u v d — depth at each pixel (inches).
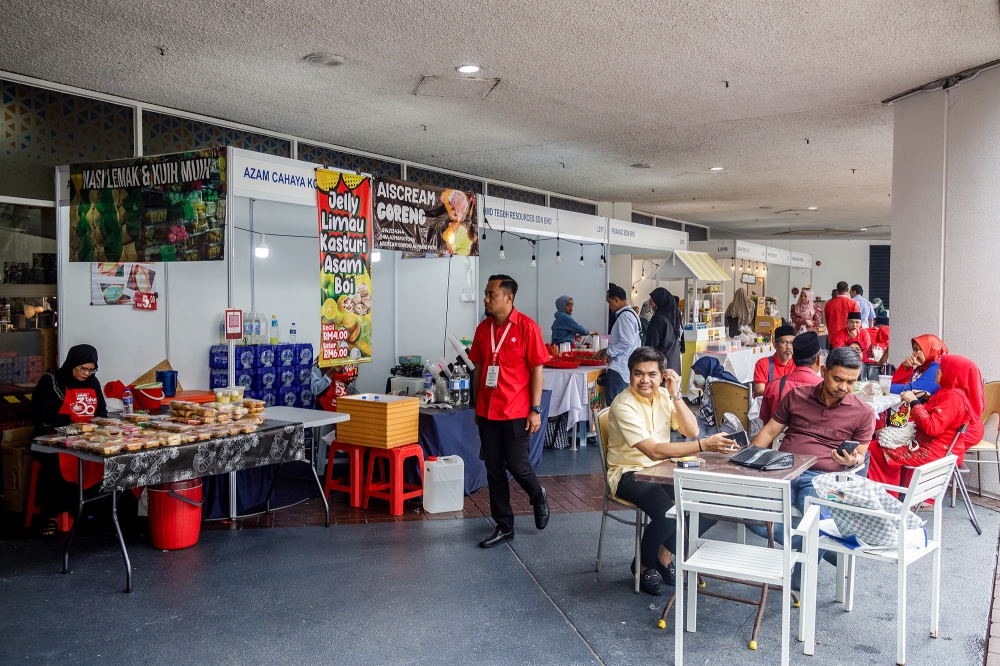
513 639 137.2
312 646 134.0
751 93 259.0
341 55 218.1
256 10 184.4
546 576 168.2
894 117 264.7
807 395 160.7
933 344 215.3
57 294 238.8
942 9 185.2
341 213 218.1
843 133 319.0
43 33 199.0
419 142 335.0
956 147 239.1
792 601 151.9
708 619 146.1
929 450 191.0
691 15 189.0
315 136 322.3
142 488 203.6
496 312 187.6
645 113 285.6
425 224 247.6
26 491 206.5
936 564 137.2
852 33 201.9
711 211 601.6
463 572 170.2
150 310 263.3
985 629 141.2
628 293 598.2
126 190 204.1
